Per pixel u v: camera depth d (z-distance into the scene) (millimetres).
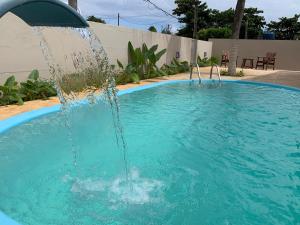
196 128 7363
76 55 10555
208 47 24391
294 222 3693
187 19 50344
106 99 8430
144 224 3598
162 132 6980
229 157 5656
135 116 8180
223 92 12109
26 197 4043
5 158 5102
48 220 3582
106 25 12227
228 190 4445
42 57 9422
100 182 4555
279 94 11898
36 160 5129
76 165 5066
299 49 22500
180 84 13688
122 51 13398
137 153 5730
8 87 7730
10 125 6246
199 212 3877
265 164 5383
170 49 18094
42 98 8633
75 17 3342
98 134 6543
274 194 4352
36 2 2898
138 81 12609
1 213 3207
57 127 6688
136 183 4582
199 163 5379
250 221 3705
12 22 8414
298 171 5109
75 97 8820
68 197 4098
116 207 3920
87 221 3604
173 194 4297
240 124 7777
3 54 8289
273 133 7109
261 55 23703
